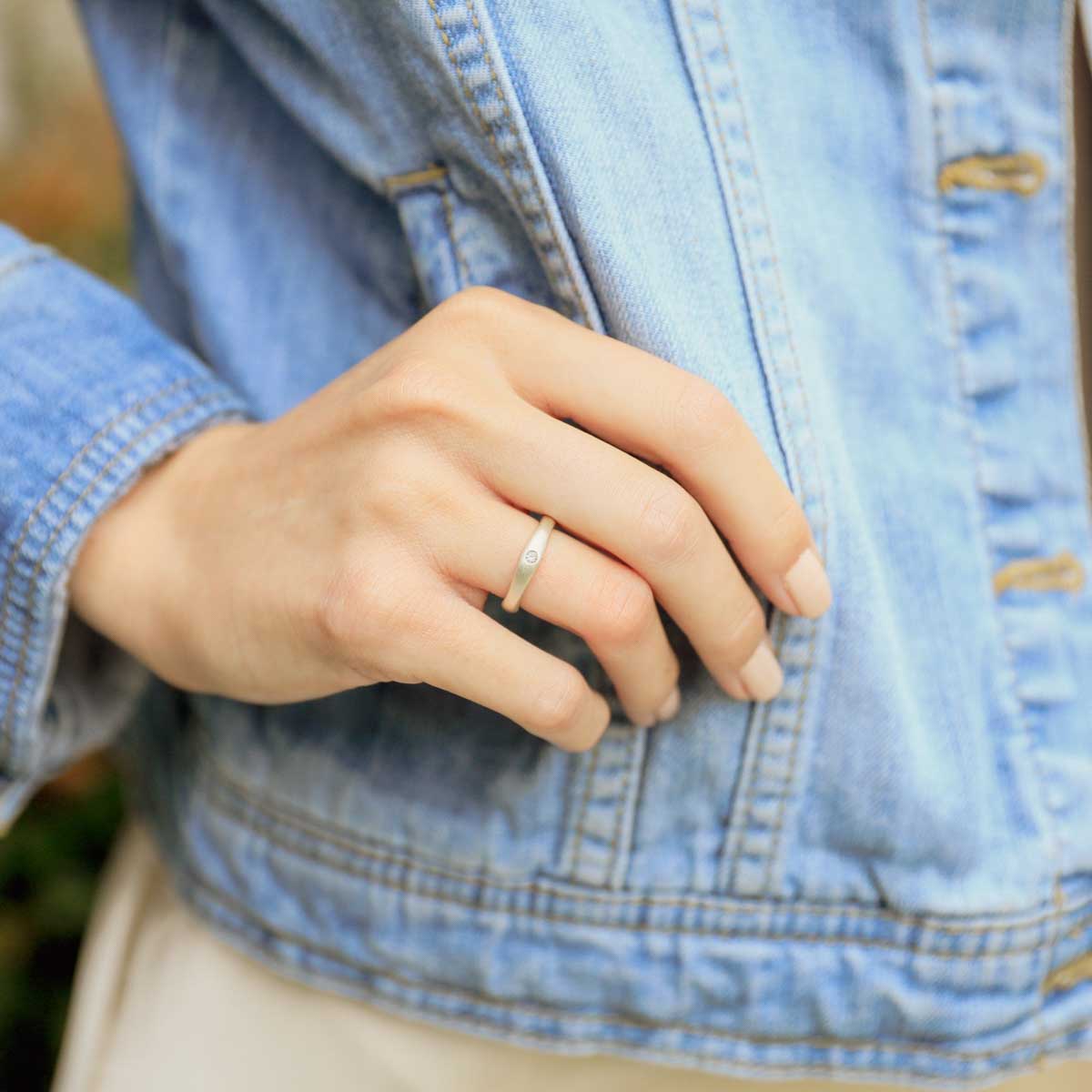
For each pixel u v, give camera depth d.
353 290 0.45
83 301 0.44
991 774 0.43
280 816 0.47
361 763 0.46
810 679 0.41
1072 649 0.44
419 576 0.39
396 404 0.39
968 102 0.43
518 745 0.44
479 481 0.39
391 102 0.41
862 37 0.42
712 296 0.40
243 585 0.41
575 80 0.39
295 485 0.41
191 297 0.47
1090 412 0.49
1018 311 0.44
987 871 0.42
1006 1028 0.43
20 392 0.43
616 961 0.44
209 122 0.47
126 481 0.43
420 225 0.42
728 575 0.39
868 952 0.43
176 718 0.51
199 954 0.49
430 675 0.39
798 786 0.42
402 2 0.39
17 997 0.81
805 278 0.41
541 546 0.38
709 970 0.43
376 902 0.45
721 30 0.41
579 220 0.39
